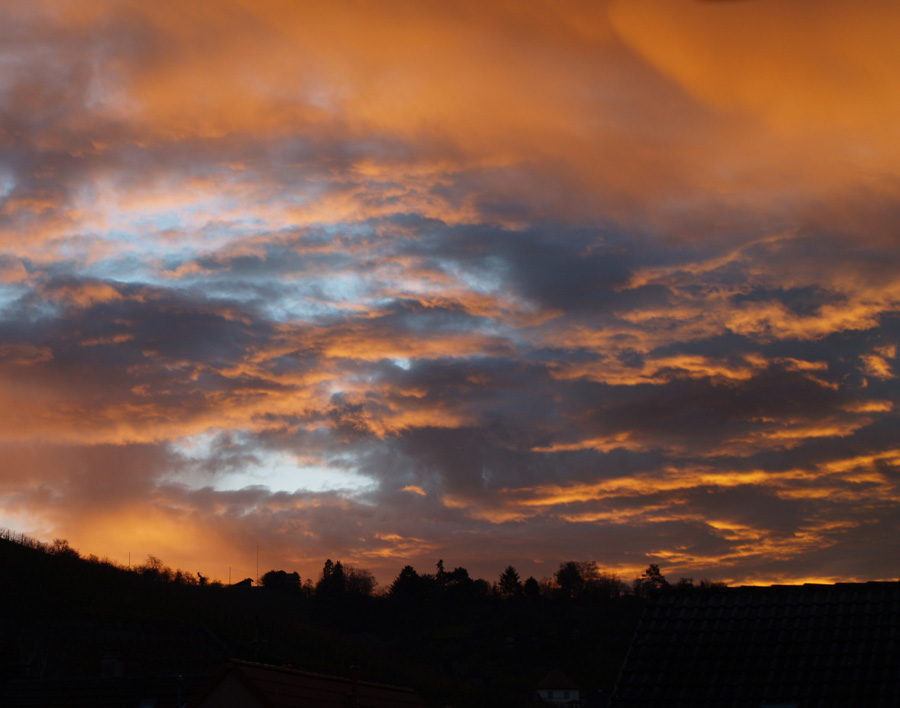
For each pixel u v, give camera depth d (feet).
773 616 61.16
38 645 257.34
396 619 505.66
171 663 269.44
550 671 399.24
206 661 279.90
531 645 443.32
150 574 433.07
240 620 360.69
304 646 350.43
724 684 56.44
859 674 54.70
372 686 76.23
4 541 361.51
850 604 60.64
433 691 342.64
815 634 58.75
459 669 423.23
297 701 64.28
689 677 57.57
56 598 316.19
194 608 361.10
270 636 345.10
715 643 59.88
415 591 531.50
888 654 55.57
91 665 247.70
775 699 54.34
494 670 420.36
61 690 108.99
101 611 316.19
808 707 53.21
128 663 261.03
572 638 441.27
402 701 77.97
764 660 57.52
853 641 57.31
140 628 307.37
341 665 331.77
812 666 56.13
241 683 62.34
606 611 464.24
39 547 374.63
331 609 507.71
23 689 110.32
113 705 106.01
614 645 428.15
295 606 508.12
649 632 62.08
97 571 375.04
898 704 51.98
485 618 498.69
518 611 492.95
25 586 319.27
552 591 504.43
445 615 510.58
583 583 497.87
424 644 467.52
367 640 466.70
